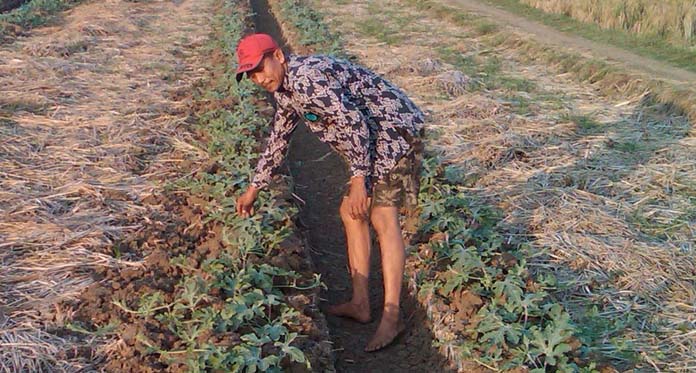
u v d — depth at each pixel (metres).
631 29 12.77
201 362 3.80
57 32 13.32
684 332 4.68
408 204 4.78
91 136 7.71
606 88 9.76
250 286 4.68
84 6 16.78
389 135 4.53
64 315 4.52
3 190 6.29
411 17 15.25
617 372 4.16
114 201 6.23
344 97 4.18
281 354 4.14
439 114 8.88
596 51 11.31
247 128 7.63
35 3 16.27
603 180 6.93
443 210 5.78
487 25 13.53
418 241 5.81
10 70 10.35
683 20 12.16
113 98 9.20
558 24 13.59
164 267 5.13
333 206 7.24
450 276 5.07
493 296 4.83
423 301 5.10
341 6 16.75
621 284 5.28
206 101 9.02
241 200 4.91
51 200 6.13
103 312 4.57
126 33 13.49
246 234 5.18
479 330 4.40
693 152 7.54
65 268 5.09
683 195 6.61
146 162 7.18
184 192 6.44
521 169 7.26
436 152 7.71
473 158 7.55
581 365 4.12
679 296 5.12
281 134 4.65
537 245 5.80
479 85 10.00
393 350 4.97
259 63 4.09
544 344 4.10
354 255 5.12
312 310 4.85
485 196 6.68
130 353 4.14
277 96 4.42
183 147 7.55
